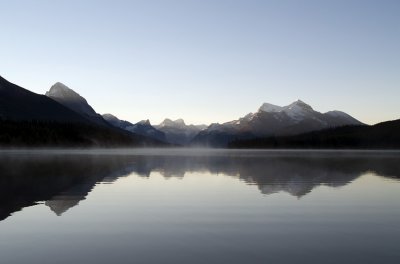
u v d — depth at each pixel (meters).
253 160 83.50
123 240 14.92
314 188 31.14
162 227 17.14
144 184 33.88
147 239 15.08
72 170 48.00
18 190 28.47
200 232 16.27
